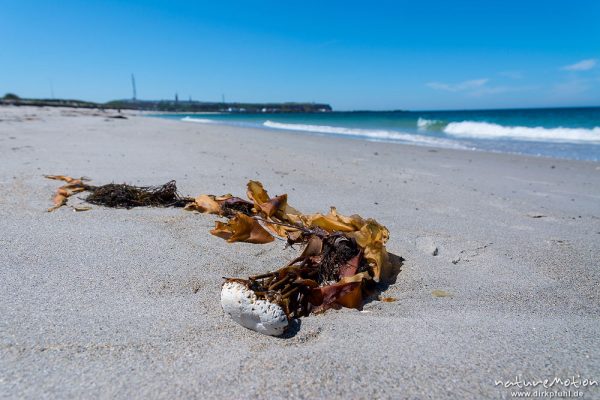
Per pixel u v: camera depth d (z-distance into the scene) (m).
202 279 3.02
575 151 12.88
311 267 2.96
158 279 2.98
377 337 2.34
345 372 2.02
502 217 5.08
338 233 3.09
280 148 12.00
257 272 3.17
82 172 6.89
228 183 6.41
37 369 1.96
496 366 2.12
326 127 29.11
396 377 2.00
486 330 2.47
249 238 3.75
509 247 3.97
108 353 2.11
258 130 22.03
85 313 2.49
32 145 10.16
